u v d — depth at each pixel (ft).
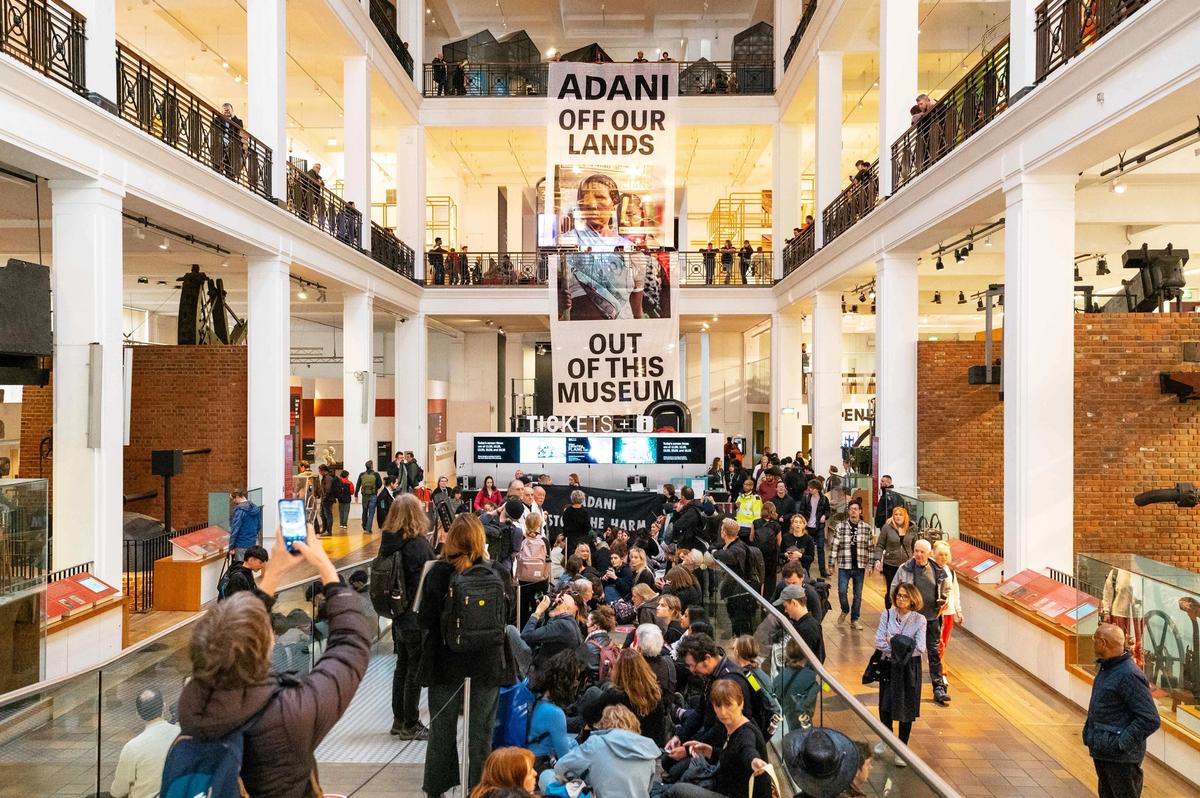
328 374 90.63
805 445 84.17
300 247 47.80
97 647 26.30
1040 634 25.62
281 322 45.03
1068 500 28.35
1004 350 29.99
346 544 49.90
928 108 39.37
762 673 15.25
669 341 51.49
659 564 31.53
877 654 20.13
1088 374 32.48
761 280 76.54
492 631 12.20
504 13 89.86
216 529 36.81
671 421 62.49
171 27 63.10
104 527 28.43
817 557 39.99
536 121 74.59
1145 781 18.81
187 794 5.92
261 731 6.19
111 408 28.94
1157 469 32.30
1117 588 21.56
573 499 35.22
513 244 103.45
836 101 57.98
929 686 25.58
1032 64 28.32
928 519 33.55
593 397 51.70
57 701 12.85
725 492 49.67
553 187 53.26
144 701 14.12
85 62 27.84
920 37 60.13
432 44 93.86
